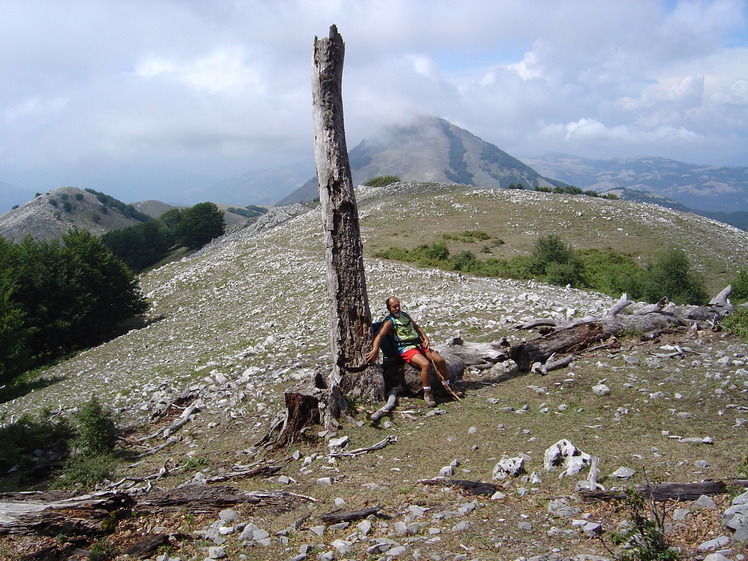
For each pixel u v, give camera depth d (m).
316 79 9.92
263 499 6.81
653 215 58.06
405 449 8.27
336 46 9.91
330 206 10.09
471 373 12.35
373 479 7.29
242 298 35.94
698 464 6.36
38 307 37.59
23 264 38.88
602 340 12.80
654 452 6.94
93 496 6.72
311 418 9.37
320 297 29.23
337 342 10.30
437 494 6.45
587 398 9.50
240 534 5.91
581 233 52.12
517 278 36.50
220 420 11.44
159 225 142.88
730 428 7.49
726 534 4.68
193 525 6.36
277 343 18.70
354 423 9.37
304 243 52.31
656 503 5.45
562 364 11.66
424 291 27.98
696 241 49.94
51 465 10.81
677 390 9.34
